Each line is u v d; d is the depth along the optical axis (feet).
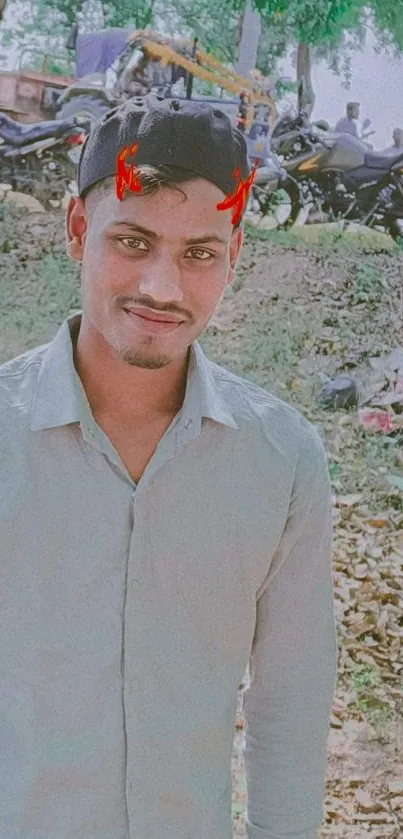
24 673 4.33
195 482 4.51
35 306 15.76
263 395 4.85
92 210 4.24
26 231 16.99
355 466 14.39
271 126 18.53
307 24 18.48
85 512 4.35
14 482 4.32
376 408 15.34
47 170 17.71
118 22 18.07
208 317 4.30
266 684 5.04
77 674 4.34
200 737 4.57
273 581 4.89
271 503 4.65
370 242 18.37
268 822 5.06
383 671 11.75
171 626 4.49
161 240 4.09
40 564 4.32
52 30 17.81
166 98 4.18
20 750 4.33
